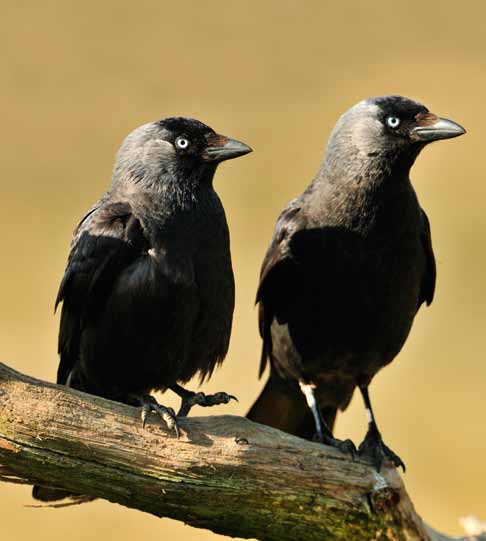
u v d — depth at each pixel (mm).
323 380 12859
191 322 11430
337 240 12062
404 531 10414
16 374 9867
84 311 11523
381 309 12109
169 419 10039
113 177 12117
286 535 10398
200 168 11797
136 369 11500
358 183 12094
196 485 10055
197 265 11430
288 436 10328
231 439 10133
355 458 10430
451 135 11922
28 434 9742
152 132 11875
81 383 12008
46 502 11273
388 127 12078
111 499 10094
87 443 9844
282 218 12594
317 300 12164
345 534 10391
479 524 12438
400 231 12055
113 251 11328
